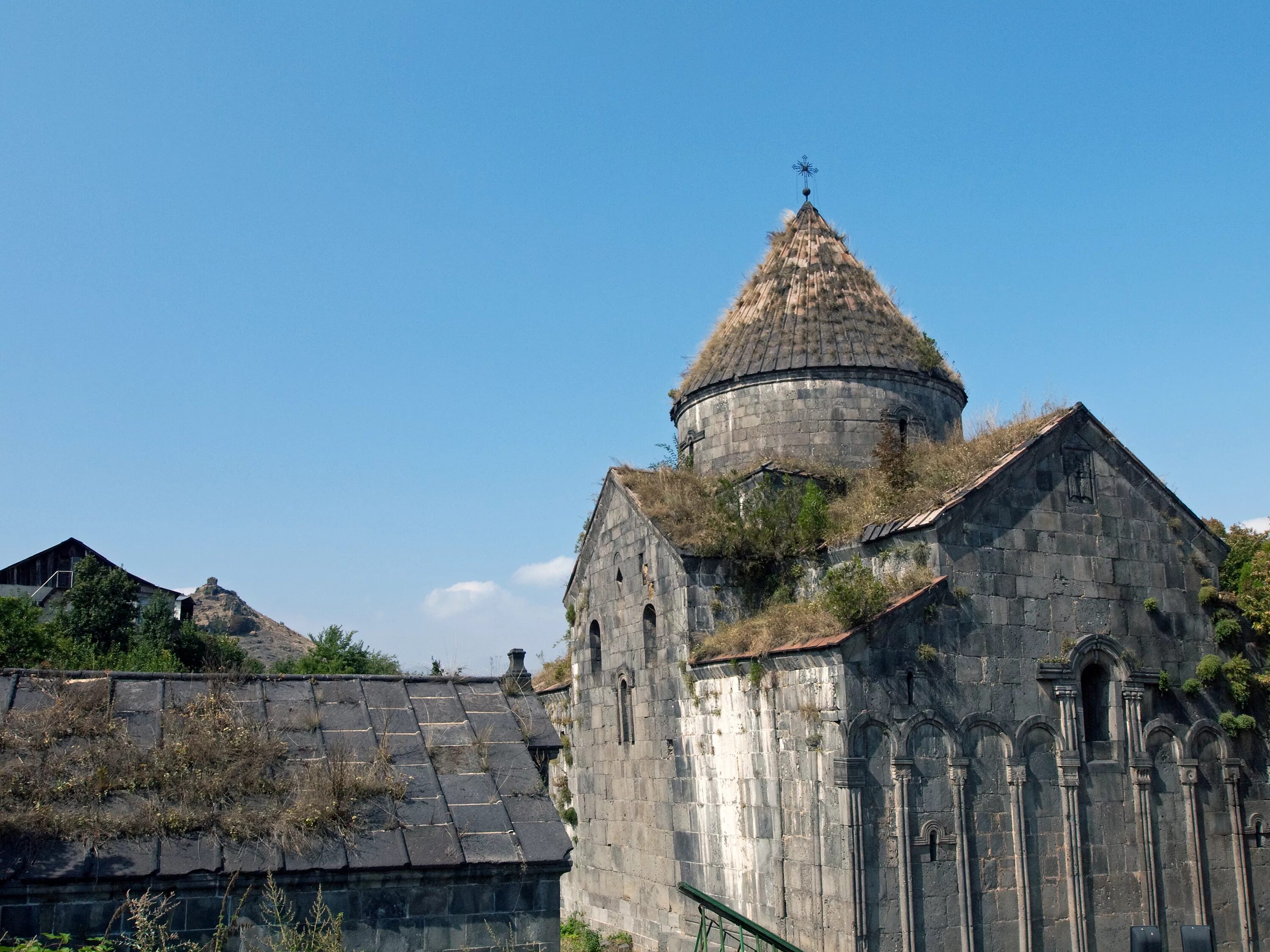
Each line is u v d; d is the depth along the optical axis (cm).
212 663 1952
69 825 1073
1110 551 2608
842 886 2186
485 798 1244
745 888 2508
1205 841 2594
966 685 2356
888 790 2238
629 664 3103
